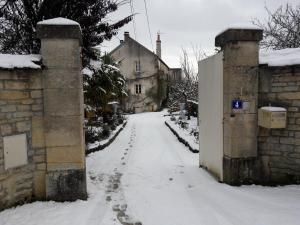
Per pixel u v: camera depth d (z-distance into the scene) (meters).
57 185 4.68
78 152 4.69
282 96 5.02
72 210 4.29
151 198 4.91
